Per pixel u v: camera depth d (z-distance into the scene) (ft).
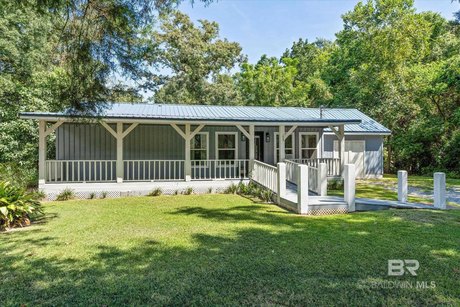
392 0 62.34
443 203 25.44
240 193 37.58
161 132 42.32
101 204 30.09
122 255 14.80
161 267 13.19
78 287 11.32
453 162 60.59
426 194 35.68
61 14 18.19
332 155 53.06
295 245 15.98
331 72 90.27
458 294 10.43
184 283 11.53
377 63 65.67
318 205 24.68
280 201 28.99
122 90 21.02
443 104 63.67
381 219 21.71
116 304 10.05
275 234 18.31
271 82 91.71
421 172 65.26
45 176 33.88
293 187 34.53
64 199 33.35
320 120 39.86
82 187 34.50
